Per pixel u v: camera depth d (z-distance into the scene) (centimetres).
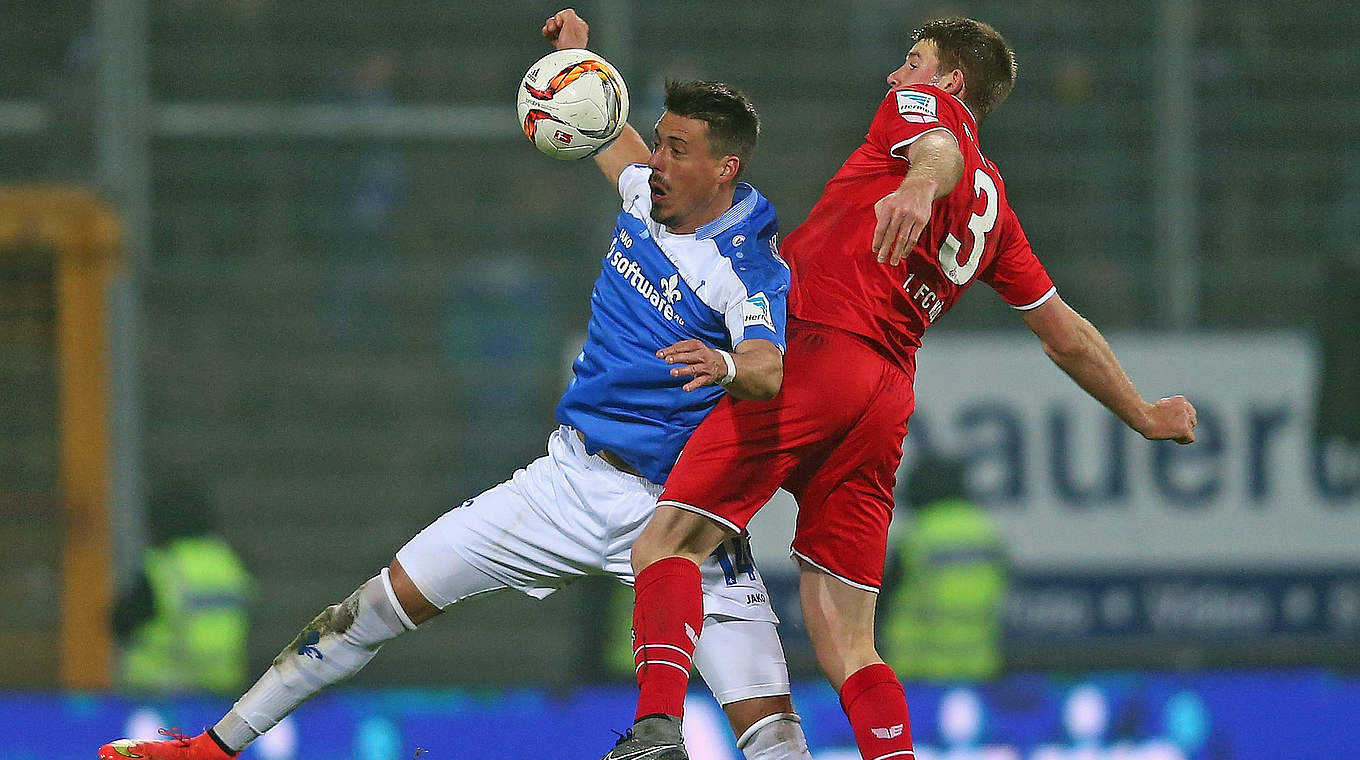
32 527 3044
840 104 3412
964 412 3111
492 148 3331
